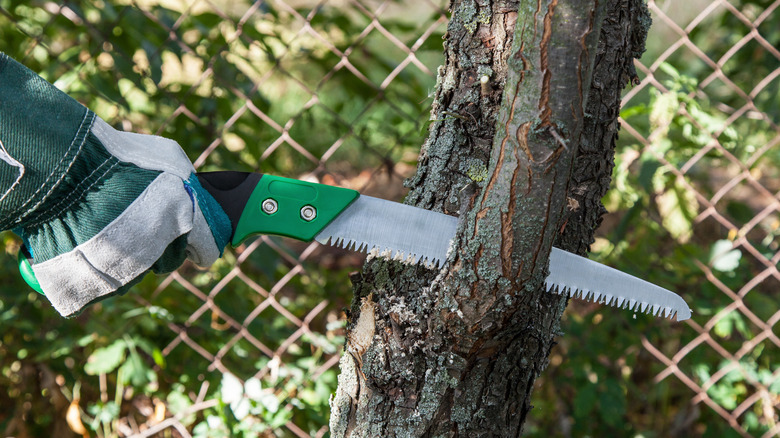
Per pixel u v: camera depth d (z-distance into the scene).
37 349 2.39
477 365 1.24
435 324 1.21
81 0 2.34
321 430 2.31
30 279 1.35
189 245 1.29
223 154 2.56
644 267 2.50
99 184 1.23
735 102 2.83
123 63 2.35
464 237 1.10
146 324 2.35
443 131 1.29
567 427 2.59
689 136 2.35
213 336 2.51
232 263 2.67
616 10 1.25
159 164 1.27
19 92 1.19
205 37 2.47
